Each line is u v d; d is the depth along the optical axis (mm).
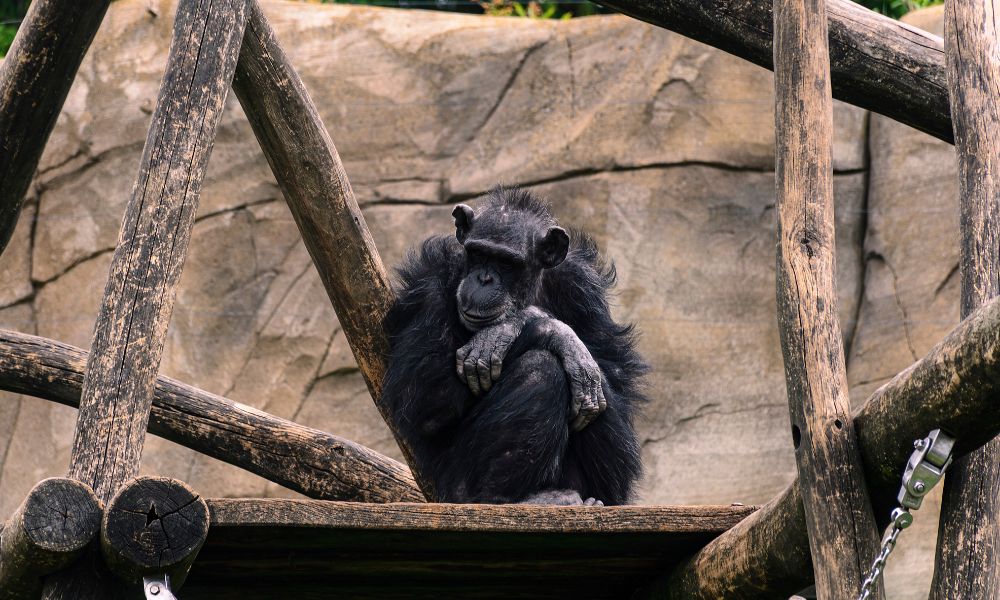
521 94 17328
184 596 8945
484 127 17281
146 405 7312
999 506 6617
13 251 17453
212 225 17359
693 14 9781
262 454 10312
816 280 6961
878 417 6375
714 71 17062
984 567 6488
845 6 9859
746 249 17062
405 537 7254
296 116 9336
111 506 6414
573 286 10219
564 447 9133
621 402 9844
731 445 16891
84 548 6496
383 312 9758
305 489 10375
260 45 9219
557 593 9031
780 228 7180
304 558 7770
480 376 9156
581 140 17031
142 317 7453
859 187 17125
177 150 7867
